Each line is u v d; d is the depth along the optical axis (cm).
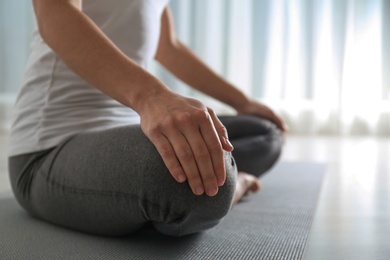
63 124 105
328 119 422
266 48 420
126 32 112
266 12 419
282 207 135
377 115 416
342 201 150
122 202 88
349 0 413
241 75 429
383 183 186
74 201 97
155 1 120
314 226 118
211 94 161
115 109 111
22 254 88
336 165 234
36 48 113
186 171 77
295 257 90
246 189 137
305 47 416
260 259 88
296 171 207
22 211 125
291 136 401
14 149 111
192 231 92
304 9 414
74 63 86
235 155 139
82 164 94
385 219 128
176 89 427
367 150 306
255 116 158
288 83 423
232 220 117
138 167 84
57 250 91
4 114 383
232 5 425
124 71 84
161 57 159
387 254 98
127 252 90
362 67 415
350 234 112
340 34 412
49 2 90
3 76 383
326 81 420
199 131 77
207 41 428
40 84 109
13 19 383
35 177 107
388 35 408
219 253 91
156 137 78
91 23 89
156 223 92
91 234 102
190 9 427
